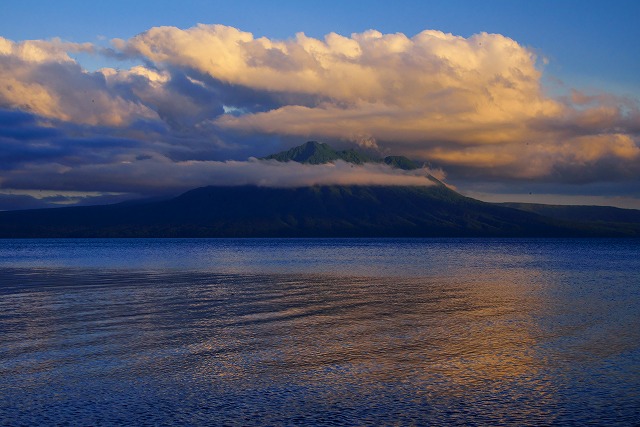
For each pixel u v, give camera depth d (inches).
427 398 947.3
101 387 998.4
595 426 832.9
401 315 1769.2
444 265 4372.5
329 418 860.6
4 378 1048.2
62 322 1626.5
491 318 1707.7
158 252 7268.7
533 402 927.7
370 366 1133.7
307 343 1342.3
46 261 5078.7
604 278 3137.3
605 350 1268.5
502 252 7165.4
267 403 922.1
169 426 827.4
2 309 1889.8
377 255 6195.9
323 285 2751.0
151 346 1305.4
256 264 4532.5
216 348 1288.1
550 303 2049.7
